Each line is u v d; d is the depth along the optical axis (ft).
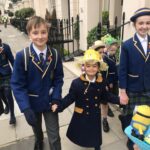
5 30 62.34
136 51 8.11
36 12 57.21
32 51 7.52
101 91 8.21
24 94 7.56
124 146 9.80
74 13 29.01
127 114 8.96
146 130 5.50
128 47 8.23
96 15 23.15
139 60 8.13
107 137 10.46
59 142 8.46
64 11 35.73
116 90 10.59
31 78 7.66
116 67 10.55
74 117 8.62
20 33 51.93
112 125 11.35
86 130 8.45
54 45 24.02
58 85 8.07
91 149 9.61
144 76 8.27
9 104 11.48
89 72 7.82
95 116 8.38
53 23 25.94
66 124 11.71
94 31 20.54
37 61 7.51
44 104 7.88
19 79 7.60
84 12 23.40
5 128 11.51
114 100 8.43
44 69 7.63
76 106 8.46
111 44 10.21
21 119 12.29
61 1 35.24
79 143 8.69
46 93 7.86
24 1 79.56
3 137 10.79
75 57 23.26
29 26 7.32
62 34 24.73
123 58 8.41
